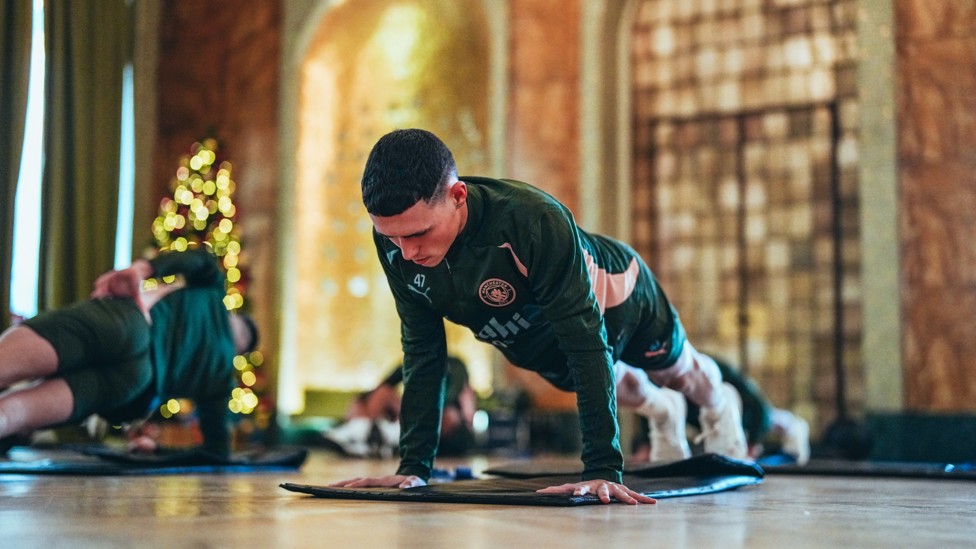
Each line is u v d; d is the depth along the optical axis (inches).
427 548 56.7
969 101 382.6
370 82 487.8
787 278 423.8
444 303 102.3
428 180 88.1
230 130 481.7
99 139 424.5
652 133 452.8
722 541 61.9
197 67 487.5
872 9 399.5
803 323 418.9
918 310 382.0
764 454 249.3
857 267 411.5
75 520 72.3
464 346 448.8
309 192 486.0
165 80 488.4
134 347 158.1
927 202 384.8
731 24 443.2
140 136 470.3
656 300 125.3
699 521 75.4
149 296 170.1
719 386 157.0
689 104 447.2
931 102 387.9
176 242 411.2
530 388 425.7
